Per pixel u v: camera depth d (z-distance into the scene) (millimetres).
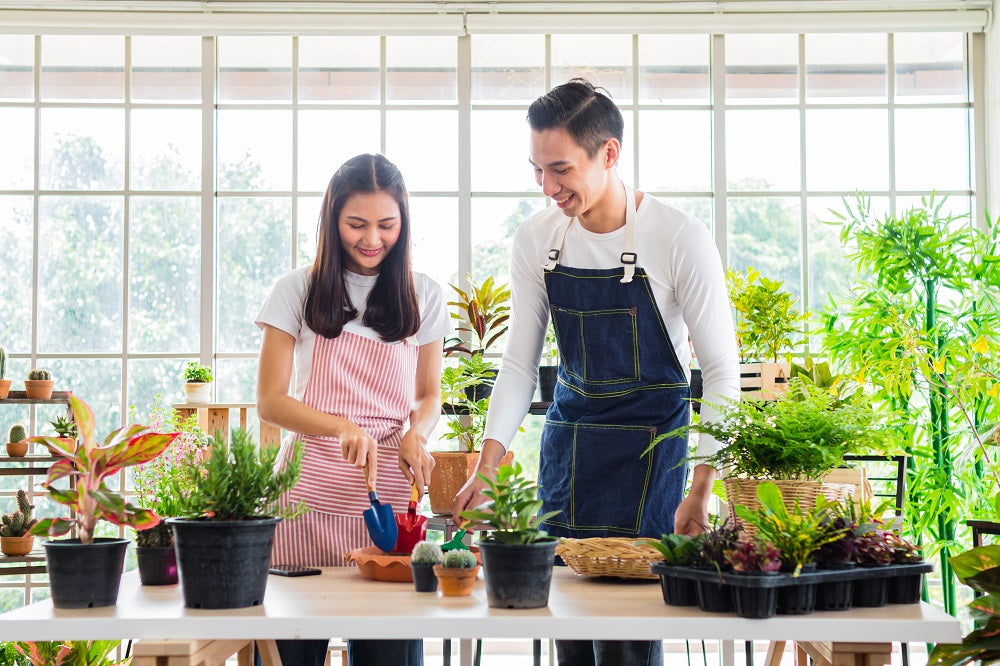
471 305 3906
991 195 4809
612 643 1797
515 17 4785
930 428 4203
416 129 4902
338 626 1389
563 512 2174
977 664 1840
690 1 4820
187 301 4871
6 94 4910
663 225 2107
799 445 1697
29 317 4859
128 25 4781
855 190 4863
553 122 1974
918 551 1644
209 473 1489
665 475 2131
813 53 4934
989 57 4820
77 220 4895
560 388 2283
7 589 4566
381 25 4801
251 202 4898
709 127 4910
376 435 2203
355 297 2229
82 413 1539
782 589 1423
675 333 2164
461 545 1856
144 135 4902
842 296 4820
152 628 1383
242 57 4918
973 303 4176
